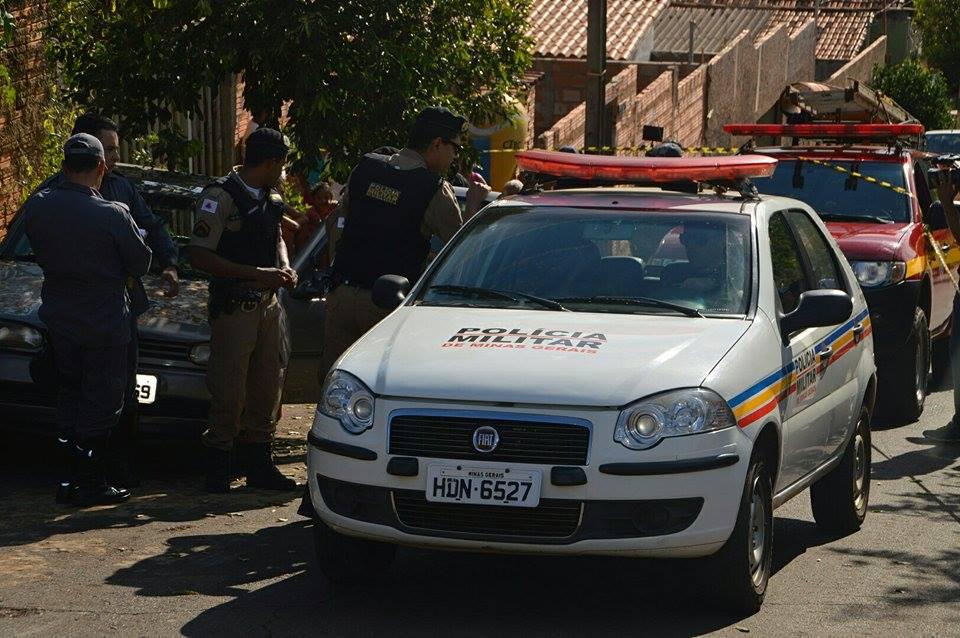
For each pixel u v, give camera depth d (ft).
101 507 29.22
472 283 25.66
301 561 25.73
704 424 21.29
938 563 26.96
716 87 102.58
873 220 44.42
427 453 21.35
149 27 39.60
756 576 23.16
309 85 39.14
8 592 23.29
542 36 96.89
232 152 51.16
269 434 31.40
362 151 40.40
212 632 21.58
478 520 21.27
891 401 42.24
